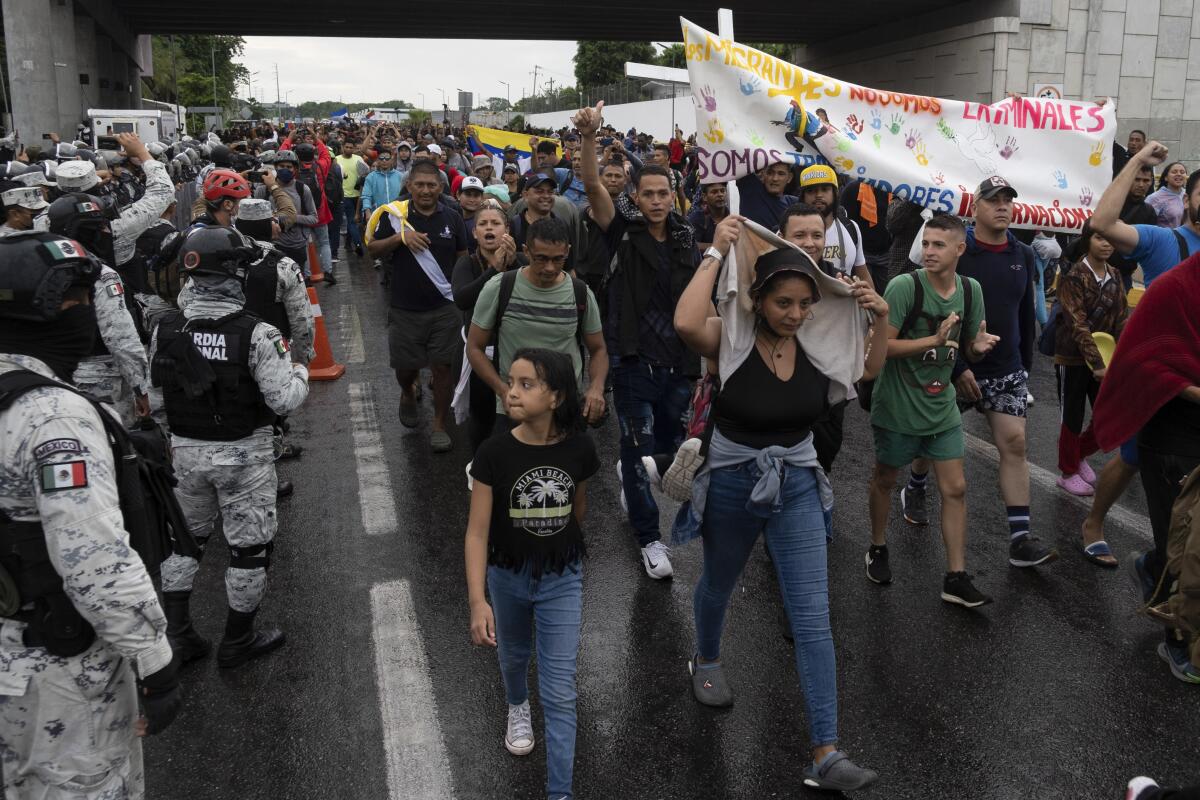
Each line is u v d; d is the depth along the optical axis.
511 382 3.18
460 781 3.47
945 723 3.79
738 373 3.40
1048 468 6.67
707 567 3.68
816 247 3.96
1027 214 5.85
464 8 30.50
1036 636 4.45
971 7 28.12
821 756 3.36
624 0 29.02
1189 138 25.52
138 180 11.55
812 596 3.40
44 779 2.35
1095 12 26.94
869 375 3.67
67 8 26.55
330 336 10.80
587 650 4.36
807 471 3.46
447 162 18.75
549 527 3.22
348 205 17.31
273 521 4.20
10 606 2.25
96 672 2.34
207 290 3.98
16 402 2.22
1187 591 3.13
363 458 6.98
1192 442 4.05
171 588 4.18
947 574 4.75
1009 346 5.02
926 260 4.47
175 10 32.50
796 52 40.72
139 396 5.11
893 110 5.70
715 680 3.93
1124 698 3.96
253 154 19.44
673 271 5.00
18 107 23.86
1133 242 4.50
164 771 3.52
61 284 2.29
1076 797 3.38
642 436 5.05
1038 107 5.96
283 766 3.55
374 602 4.81
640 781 3.47
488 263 5.48
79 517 2.18
